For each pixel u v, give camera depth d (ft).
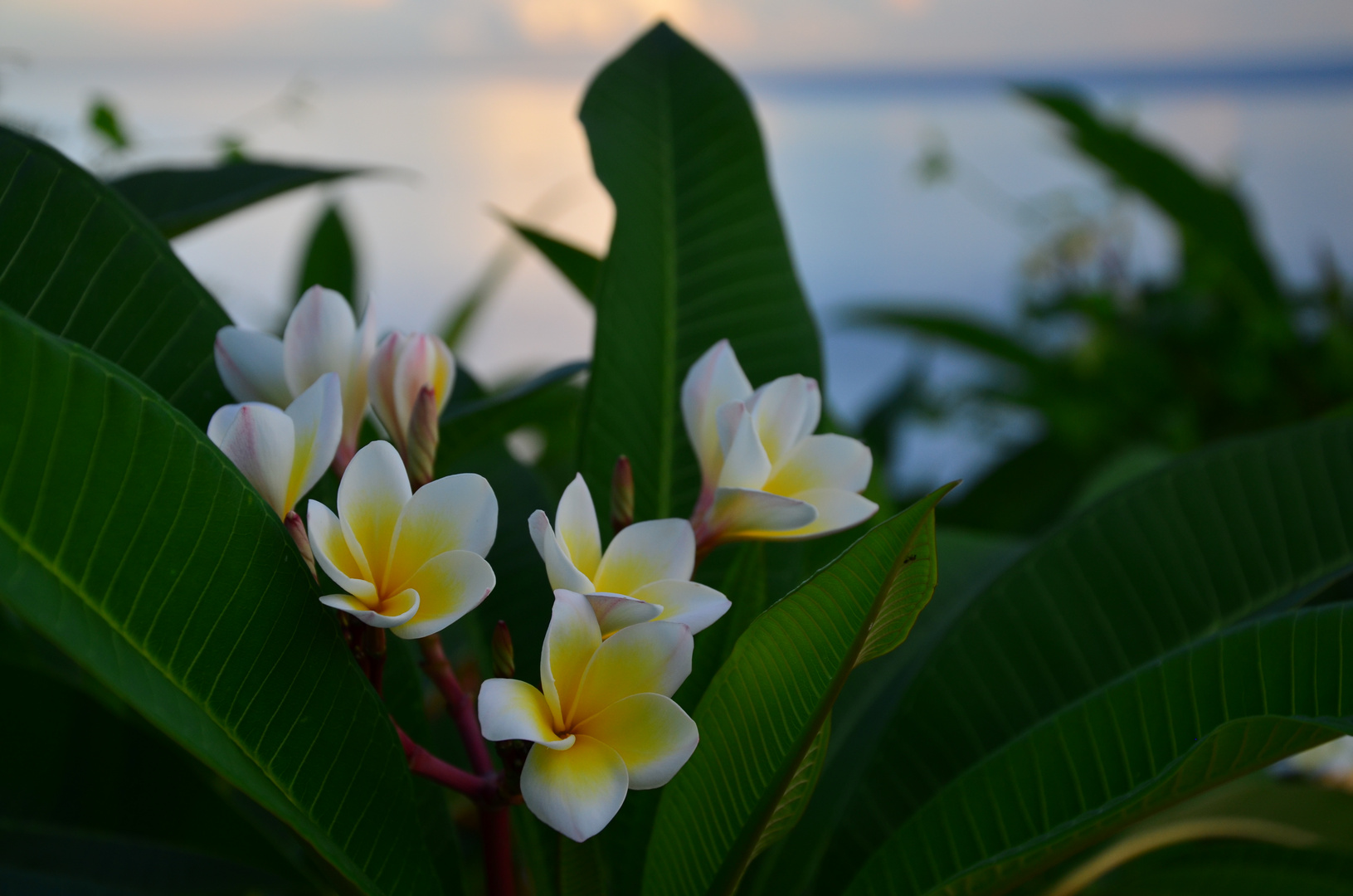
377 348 1.72
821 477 1.78
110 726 2.14
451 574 1.51
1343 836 2.49
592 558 1.62
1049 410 5.91
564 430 4.50
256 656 1.50
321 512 1.51
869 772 2.09
